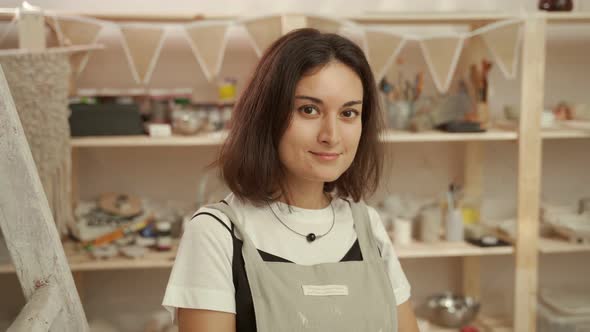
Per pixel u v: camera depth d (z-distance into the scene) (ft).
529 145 7.47
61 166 6.95
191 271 3.37
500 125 8.12
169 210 7.98
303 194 3.71
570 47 8.77
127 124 7.20
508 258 9.02
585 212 8.14
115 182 8.27
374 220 4.10
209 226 3.44
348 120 3.45
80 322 3.35
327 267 3.57
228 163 3.63
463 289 8.92
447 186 8.81
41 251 3.22
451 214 7.87
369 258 3.78
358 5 8.37
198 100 8.27
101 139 6.98
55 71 6.00
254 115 3.50
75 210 7.63
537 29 7.29
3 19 6.82
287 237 3.61
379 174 4.12
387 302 3.64
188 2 8.13
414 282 8.96
